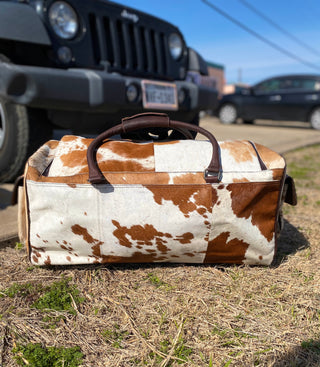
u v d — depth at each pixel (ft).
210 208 4.53
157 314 4.22
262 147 5.09
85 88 7.91
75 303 4.36
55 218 4.61
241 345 3.75
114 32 9.14
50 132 8.63
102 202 4.49
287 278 5.05
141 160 4.66
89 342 3.77
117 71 9.17
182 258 4.91
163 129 5.56
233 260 5.01
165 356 3.59
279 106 29.19
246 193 4.56
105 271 5.10
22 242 5.55
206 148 4.83
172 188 4.49
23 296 4.50
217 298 4.55
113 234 4.58
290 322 4.12
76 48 8.42
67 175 4.61
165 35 10.50
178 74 10.91
